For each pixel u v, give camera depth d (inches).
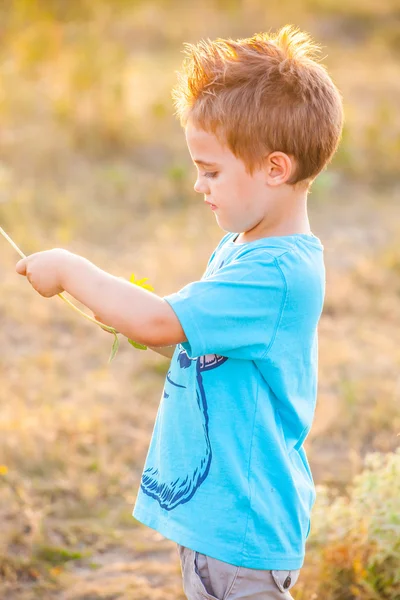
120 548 199.9
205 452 112.7
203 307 105.4
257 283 107.8
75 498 215.6
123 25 756.0
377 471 179.8
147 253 381.1
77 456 231.0
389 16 844.6
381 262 372.2
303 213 115.6
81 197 439.5
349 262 377.1
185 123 113.7
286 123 107.8
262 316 108.3
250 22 792.3
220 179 111.1
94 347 298.0
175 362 119.6
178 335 105.9
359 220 434.3
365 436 247.1
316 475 226.4
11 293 333.7
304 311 111.9
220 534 111.1
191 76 112.2
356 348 302.7
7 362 285.7
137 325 104.7
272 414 113.2
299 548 116.6
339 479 223.0
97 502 215.0
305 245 113.0
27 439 233.3
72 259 108.7
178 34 756.0
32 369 281.1
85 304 107.3
